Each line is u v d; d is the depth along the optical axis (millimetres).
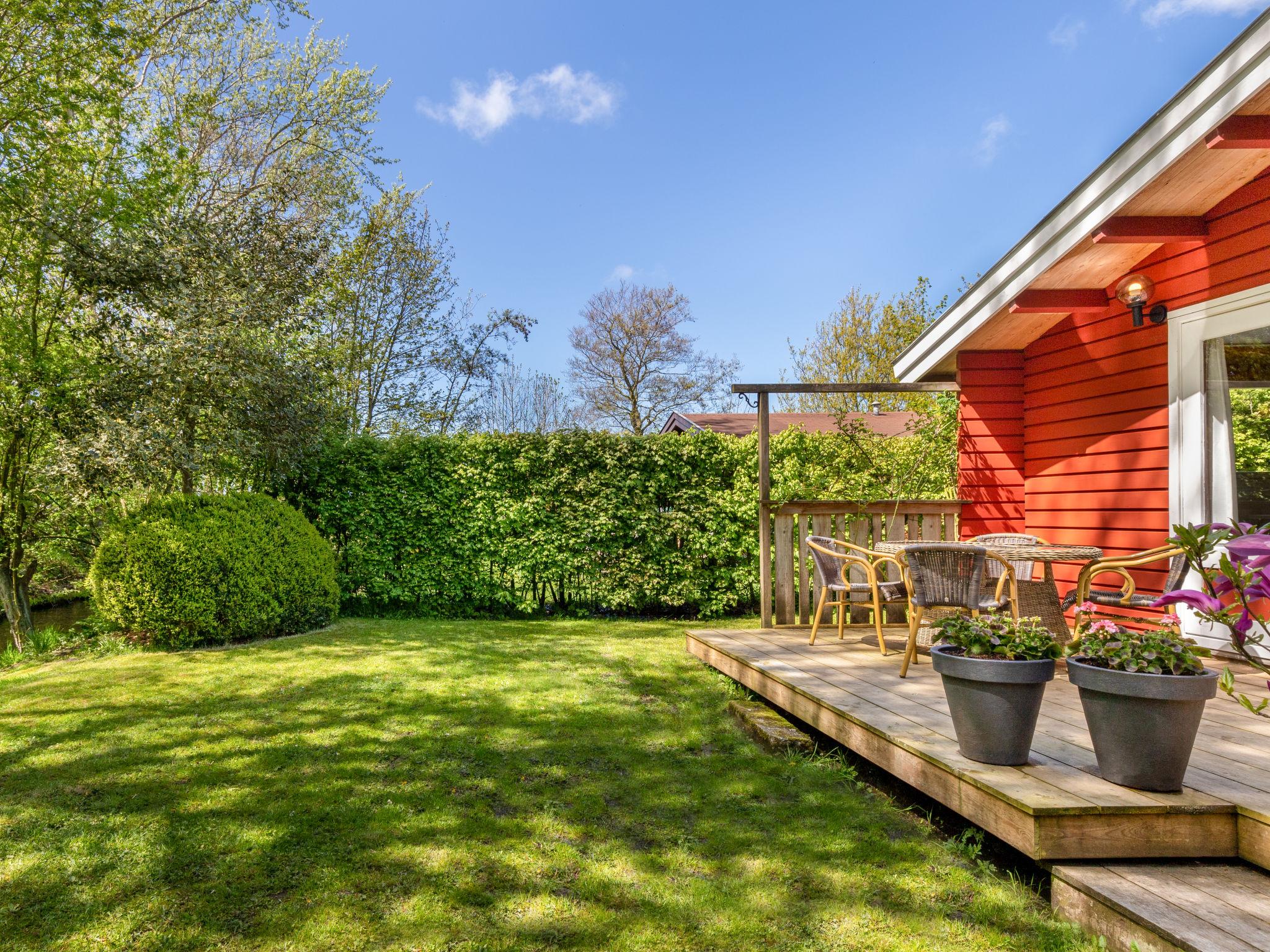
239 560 7043
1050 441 6188
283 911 2451
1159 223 4637
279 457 8383
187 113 10578
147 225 8180
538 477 9312
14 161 8109
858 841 2975
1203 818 2367
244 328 8125
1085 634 2758
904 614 6582
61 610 12273
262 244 9070
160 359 7676
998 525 6496
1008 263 5402
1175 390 4898
